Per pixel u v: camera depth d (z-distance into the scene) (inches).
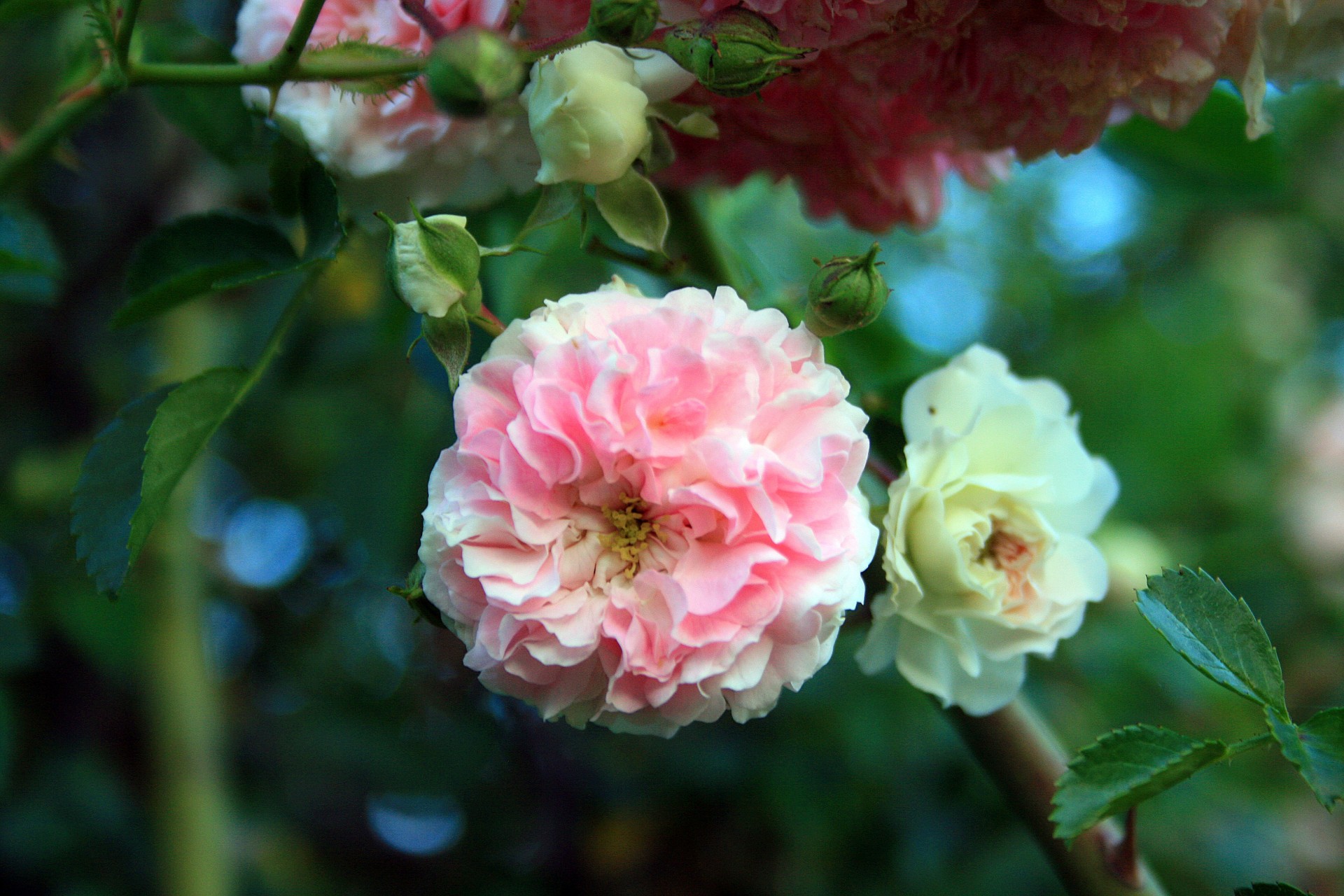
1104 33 14.1
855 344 17.0
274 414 24.0
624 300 13.7
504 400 13.5
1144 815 24.8
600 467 13.5
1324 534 29.6
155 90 15.7
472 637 13.6
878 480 15.1
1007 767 14.9
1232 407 31.4
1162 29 14.1
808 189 15.7
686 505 13.4
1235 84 14.5
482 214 15.9
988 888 25.6
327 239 14.4
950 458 14.6
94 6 14.1
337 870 32.9
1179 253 33.6
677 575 13.4
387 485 20.4
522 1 13.6
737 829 32.0
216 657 29.8
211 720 21.0
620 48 13.7
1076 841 14.6
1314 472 31.2
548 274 18.0
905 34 14.1
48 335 25.0
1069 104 14.4
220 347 22.5
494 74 13.0
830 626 13.5
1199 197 17.4
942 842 26.6
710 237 15.9
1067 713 25.0
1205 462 29.4
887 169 15.6
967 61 14.4
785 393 13.4
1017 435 14.9
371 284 20.9
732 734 29.5
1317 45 14.3
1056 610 14.8
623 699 13.4
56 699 27.8
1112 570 22.1
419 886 33.4
